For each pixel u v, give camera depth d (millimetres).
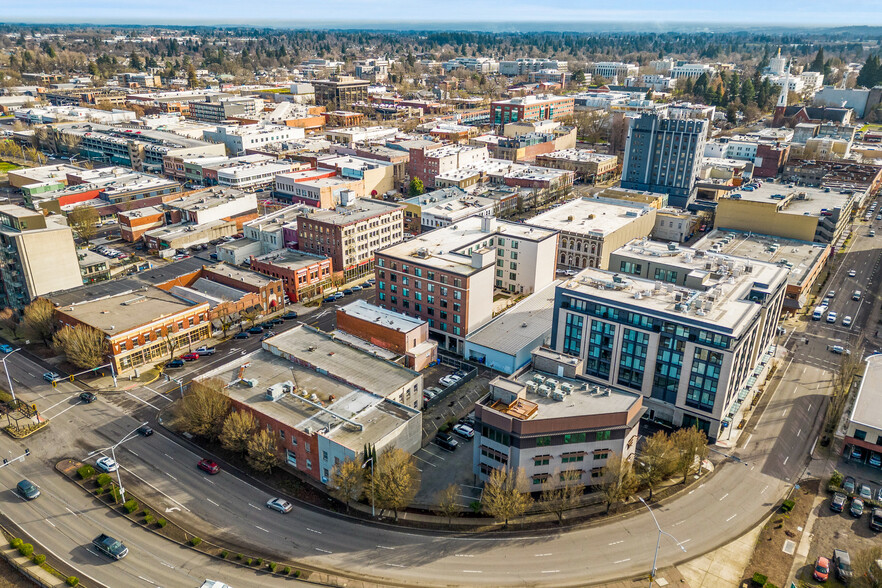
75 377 145125
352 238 199500
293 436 113812
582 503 108750
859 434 117375
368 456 106000
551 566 95688
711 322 118125
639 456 115562
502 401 109438
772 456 120750
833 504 106938
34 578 91375
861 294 197375
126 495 109125
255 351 144250
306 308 183625
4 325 170250
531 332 158375
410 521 104750
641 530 103000
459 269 157250
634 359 130125
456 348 162375
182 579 92438
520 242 186250
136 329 147125
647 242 166500
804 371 150875
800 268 189625
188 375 147125
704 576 94000
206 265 192625
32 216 165250
